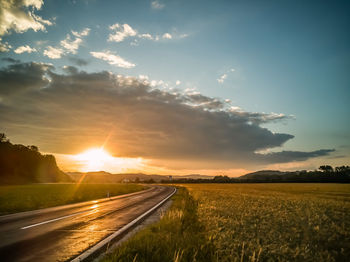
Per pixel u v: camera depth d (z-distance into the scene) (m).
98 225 9.48
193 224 9.17
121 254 5.04
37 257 5.43
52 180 144.25
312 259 5.10
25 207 16.06
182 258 4.95
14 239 7.13
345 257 5.41
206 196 24.12
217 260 4.92
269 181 127.75
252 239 6.40
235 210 12.66
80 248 6.14
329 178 111.00
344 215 11.99
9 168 112.38
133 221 10.41
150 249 5.28
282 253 5.39
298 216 10.93
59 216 12.20
